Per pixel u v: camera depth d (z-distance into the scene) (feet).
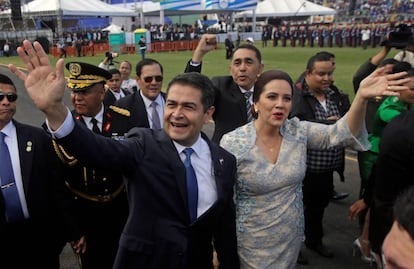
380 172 8.10
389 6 207.62
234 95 12.07
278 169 7.98
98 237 10.36
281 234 8.06
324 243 13.97
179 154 7.04
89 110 10.30
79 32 119.14
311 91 12.92
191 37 123.13
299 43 128.06
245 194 8.20
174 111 6.79
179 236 6.73
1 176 8.87
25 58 6.25
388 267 3.62
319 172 12.31
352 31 116.47
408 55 18.90
